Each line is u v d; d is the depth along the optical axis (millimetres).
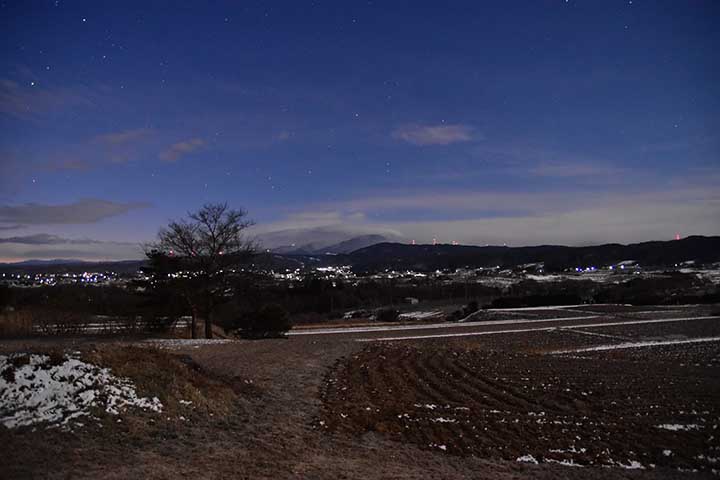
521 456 12211
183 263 35469
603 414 16281
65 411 10641
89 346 15539
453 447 12578
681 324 47062
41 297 44156
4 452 8594
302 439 12219
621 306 70062
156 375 13992
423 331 45281
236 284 36438
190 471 9039
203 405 13484
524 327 47625
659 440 13852
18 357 12125
